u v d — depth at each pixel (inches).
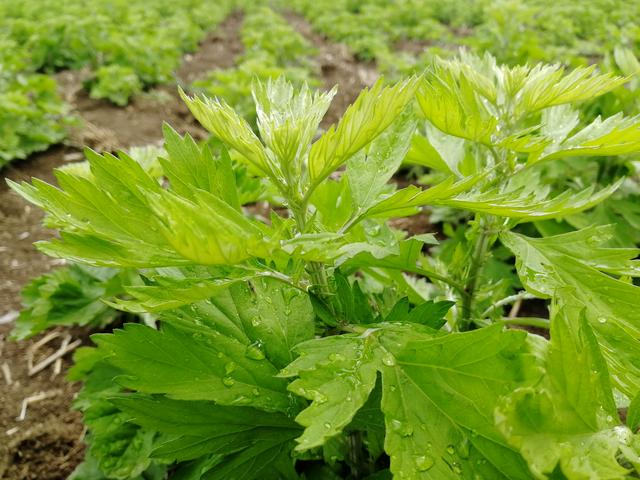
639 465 5.7
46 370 20.7
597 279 9.1
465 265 12.2
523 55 34.0
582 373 6.2
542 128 11.4
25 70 59.6
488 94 10.8
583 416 6.0
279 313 8.8
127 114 48.3
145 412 7.9
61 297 19.2
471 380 6.8
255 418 8.5
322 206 10.9
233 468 8.6
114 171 7.5
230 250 6.1
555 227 21.0
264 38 71.5
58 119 42.6
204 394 7.9
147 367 7.9
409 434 6.7
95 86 50.9
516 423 5.6
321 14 109.0
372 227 10.6
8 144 36.2
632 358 8.1
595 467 5.6
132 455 13.0
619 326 8.5
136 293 6.8
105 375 14.9
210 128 7.9
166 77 59.4
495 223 10.8
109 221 7.3
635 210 21.0
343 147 7.2
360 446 11.0
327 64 70.5
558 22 73.9
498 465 6.4
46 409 18.7
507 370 6.6
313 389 6.8
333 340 7.6
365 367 7.2
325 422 6.4
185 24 81.9
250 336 8.5
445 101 9.0
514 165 10.5
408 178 33.5
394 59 61.1
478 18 100.3
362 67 70.6
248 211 30.0
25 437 17.0
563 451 5.6
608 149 8.8
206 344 8.2
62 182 7.0
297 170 8.3
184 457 8.3
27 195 6.8
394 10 96.4
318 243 6.6
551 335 6.3
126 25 74.8
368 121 6.9
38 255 28.0
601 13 81.5
